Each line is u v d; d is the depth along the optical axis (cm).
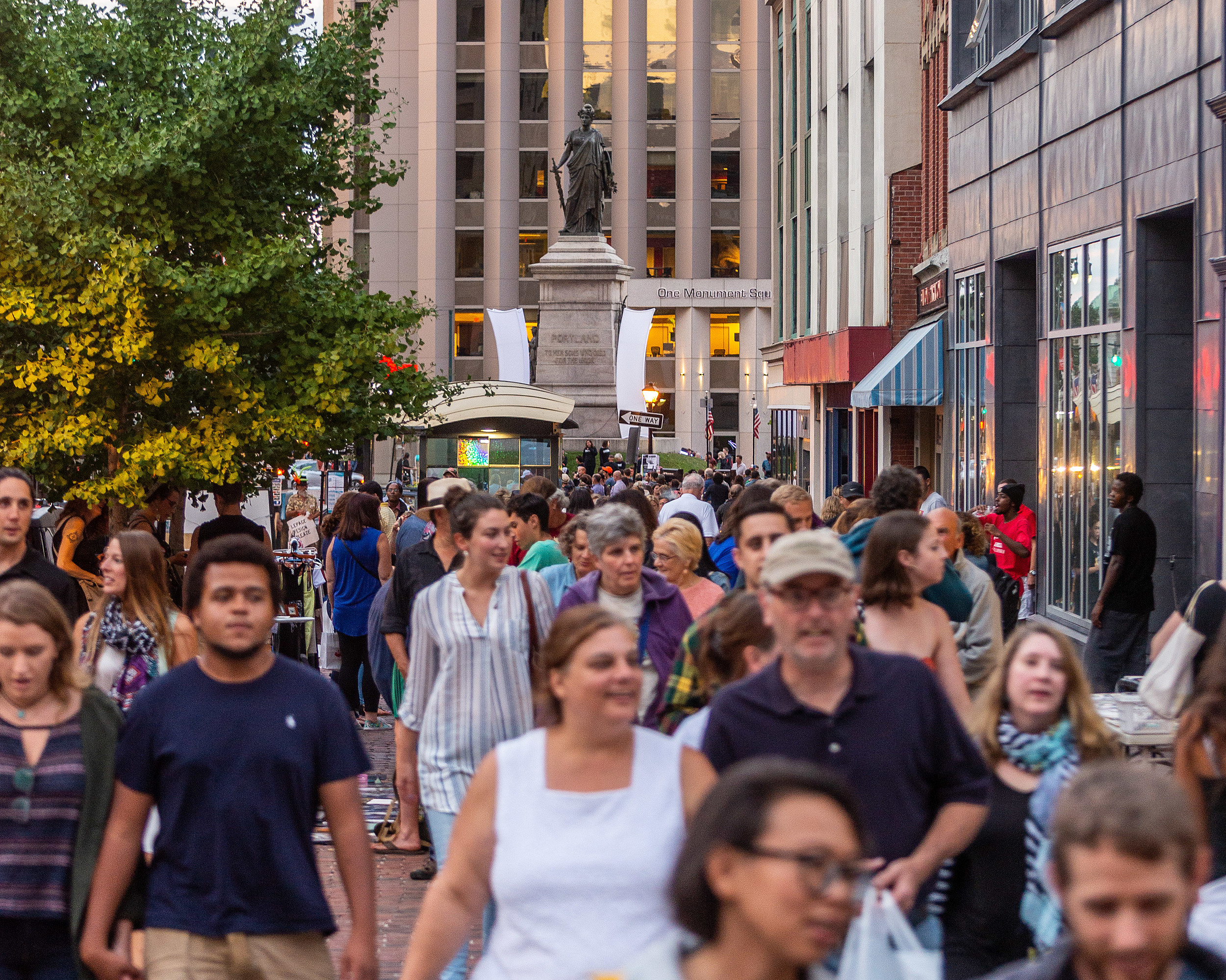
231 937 653
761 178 11281
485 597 941
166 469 2202
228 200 2334
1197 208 1866
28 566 1109
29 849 682
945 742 646
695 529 1124
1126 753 1049
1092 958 404
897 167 4384
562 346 6775
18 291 2108
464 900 580
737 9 11288
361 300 2425
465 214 11206
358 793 693
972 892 668
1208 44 1839
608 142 11300
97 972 674
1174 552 2098
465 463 3900
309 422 2294
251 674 680
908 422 4388
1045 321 2606
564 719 573
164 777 668
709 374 11494
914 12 4356
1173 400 2105
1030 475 2947
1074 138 2417
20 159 2252
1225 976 416
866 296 4775
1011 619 2133
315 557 2164
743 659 772
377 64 2547
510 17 11094
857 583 845
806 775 399
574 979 543
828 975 421
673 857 557
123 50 2305
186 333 2225
